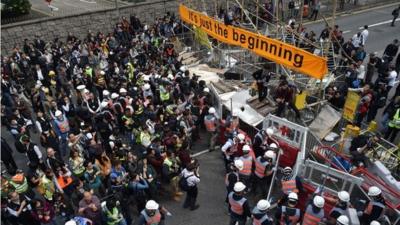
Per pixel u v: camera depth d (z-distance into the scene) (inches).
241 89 545.3
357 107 454.3
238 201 301.0
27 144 395.5
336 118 464.4
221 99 504.4
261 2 915.4
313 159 394.0
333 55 576.4
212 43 754.2
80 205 316.2
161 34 849.5
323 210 300.8
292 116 469.7
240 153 402.0
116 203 318.0
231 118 446.3
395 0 1139.9
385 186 330.0
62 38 876.0
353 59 640.4
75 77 617.9
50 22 844.6
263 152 384.2
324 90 519.8
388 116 480.4
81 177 376.2
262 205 285.6
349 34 892.0
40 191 346.9
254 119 467.2
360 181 310.5
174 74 605.0
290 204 288.7
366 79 589.6
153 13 976.9
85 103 495.5
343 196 286.2
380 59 613.9
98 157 379.9
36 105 513.3
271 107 487.8
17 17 861.2
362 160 367.9
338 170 335.0
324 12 1048.2
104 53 724.7
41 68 638.5
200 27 675.4
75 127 458.3
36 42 743.7
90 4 1065.5
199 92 518.0
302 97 468.8
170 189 411.2
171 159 386.0
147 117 466.3
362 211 307.1
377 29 917.8
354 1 1097.4
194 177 365.7
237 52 667.4
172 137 408.5
